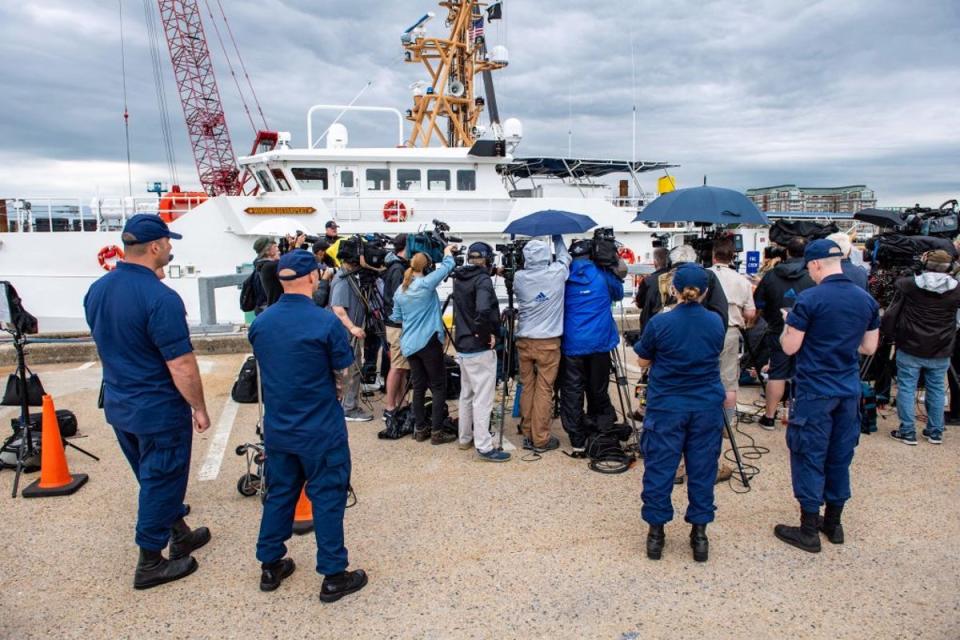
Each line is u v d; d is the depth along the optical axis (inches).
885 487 176.9
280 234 376.8
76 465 197.9
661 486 135.9
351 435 228.5
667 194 205.5
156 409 124.6
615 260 200.4
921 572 132.8
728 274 192.1
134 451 133.6
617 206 575.5
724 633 113.0
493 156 473.1
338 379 122.2
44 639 113.4
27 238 449.4
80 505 169.3
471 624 116.6
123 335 121.7
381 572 134.9
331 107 496.7
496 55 631.2
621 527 154.8
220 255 456.4
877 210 279.0
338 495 122.6
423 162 472.7
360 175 468.8
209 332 389.1
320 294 252.5
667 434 134.9
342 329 120.7
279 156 454.0
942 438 217.3
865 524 154.9
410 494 175.2
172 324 121.9
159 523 128.6
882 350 241.9
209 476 191.0
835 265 139.8
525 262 196.4
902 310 206.2
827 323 137.0
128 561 140.9
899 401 212.8
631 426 219.3
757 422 238.1
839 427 140.9
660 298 200.4
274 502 125.0
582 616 118.6
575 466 195.8
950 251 238.7
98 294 124.2
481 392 196.9
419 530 153.8
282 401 117.5
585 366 212.1
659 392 135.9
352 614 120.3
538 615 119.0
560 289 195.2
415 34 589.9
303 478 127.6
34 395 192.5
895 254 253.3
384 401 275.4
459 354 198.1
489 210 484.7
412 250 238.7
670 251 197.5
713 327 132.8
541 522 157.5
